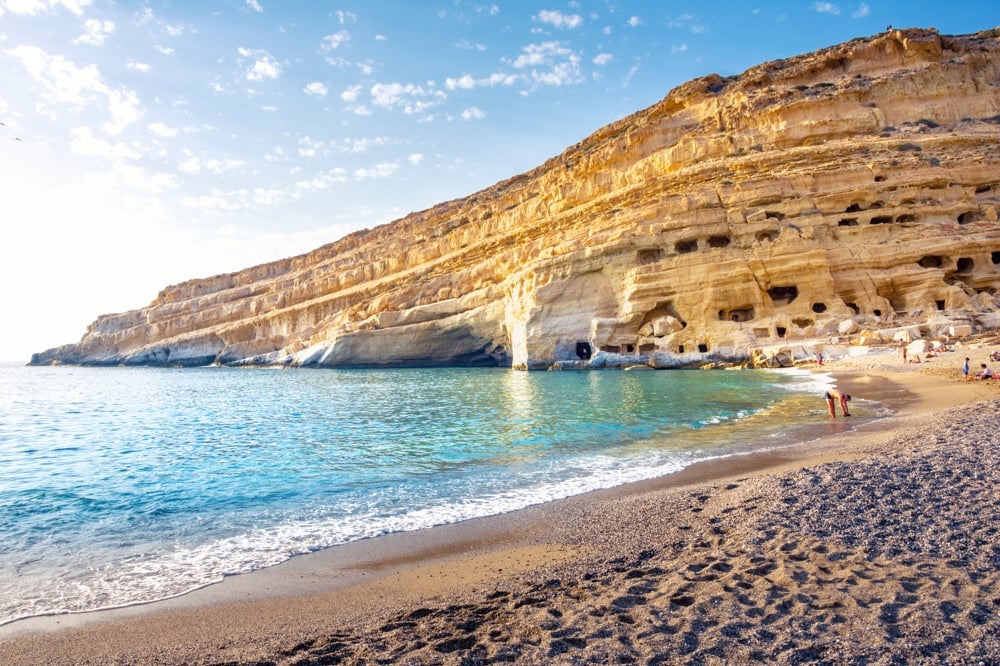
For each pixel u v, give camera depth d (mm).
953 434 11242
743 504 7727
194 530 8617
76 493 11297
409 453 14297
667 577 5539
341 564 6871
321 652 4480
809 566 5418
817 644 3992
